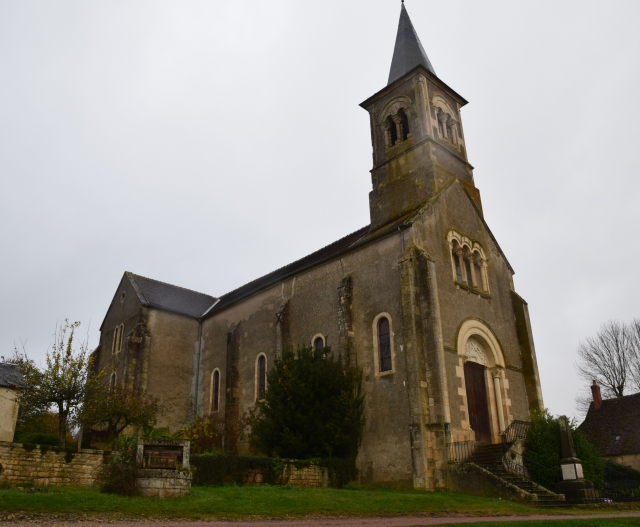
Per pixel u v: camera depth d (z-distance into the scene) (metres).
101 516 11.76
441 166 29.80
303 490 18.34
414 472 21.50
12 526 10.06
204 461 18.66
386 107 32.94
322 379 24.44
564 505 18.23
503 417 26.02
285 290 31.48
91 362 27.06
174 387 35.38
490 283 29.33
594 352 51.50
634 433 39.09
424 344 23.17
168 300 38.88
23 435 30.22
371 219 31.36
